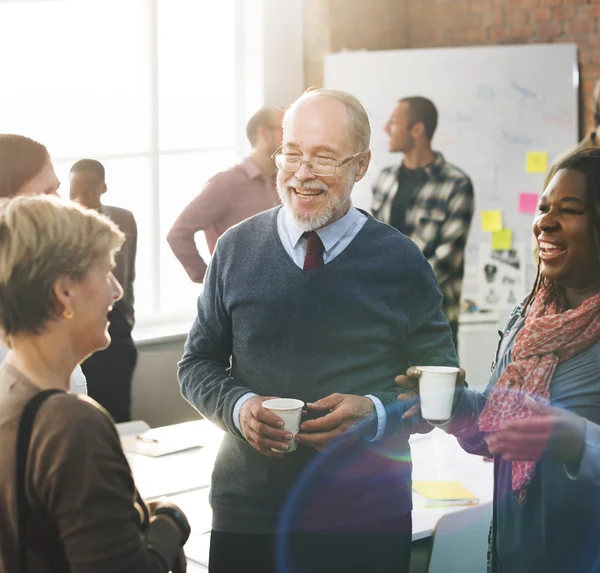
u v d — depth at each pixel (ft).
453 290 15.92
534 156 16.17
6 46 13.87
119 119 15.24
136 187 15.53
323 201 6.13
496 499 5.59
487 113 16.17
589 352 5.24
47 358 4.23
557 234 5.21
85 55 14.73
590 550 5.08
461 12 17.61
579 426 4.84
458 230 15.83
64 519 3.93
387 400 6.01
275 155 6.40
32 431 4.00
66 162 14.69
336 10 16.74
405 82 16.24
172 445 9.21
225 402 6.13
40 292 4.11
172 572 4.69
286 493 6.18
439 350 6.40
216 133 16.44
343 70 16.43
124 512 4.05
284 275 6.26
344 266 6.24
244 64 16.49
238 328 6.40
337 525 6.16
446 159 16.25
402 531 6.35
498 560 5.59
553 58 16.07
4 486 4.02
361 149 6.26
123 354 13.28
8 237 4.12
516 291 16.34
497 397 5.53
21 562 4.01
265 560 6.27
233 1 16.28
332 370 6.20
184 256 13.37
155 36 15.40
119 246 4.49
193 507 7.72
